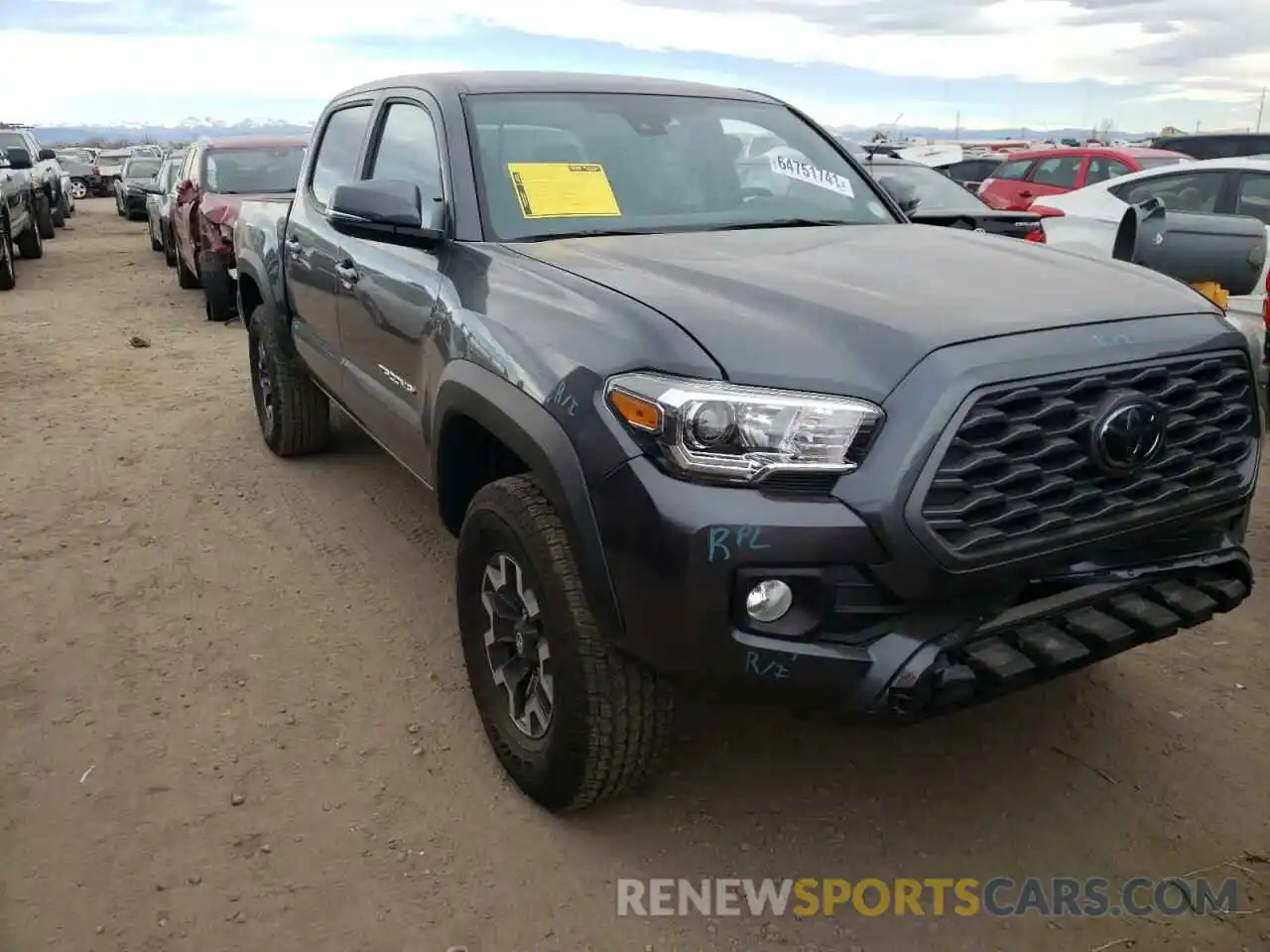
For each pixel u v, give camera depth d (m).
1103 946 2.42
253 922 2.47
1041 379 2.27
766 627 2.24
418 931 2.46
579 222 3.35
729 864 2.69
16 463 5.76
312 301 4.65
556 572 2.53
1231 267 3.82
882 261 2.88
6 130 18.52
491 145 3.46
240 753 3.12
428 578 4.29
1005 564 2.27
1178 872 2.65
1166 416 2.41
